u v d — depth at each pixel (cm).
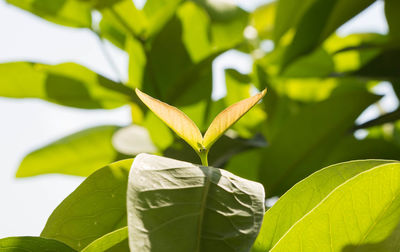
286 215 49
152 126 70
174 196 43
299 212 49
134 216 42
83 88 75
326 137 67
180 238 42
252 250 49
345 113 66
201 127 75
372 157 67
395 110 67
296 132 67
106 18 75
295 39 70
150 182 43
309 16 68
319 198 49
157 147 69
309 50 71
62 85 74
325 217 46
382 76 71
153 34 75
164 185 44
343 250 47
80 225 51
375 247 47
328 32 69
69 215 51
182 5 75
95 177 50
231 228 43
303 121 67
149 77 75
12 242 48
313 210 46
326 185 49
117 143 67
